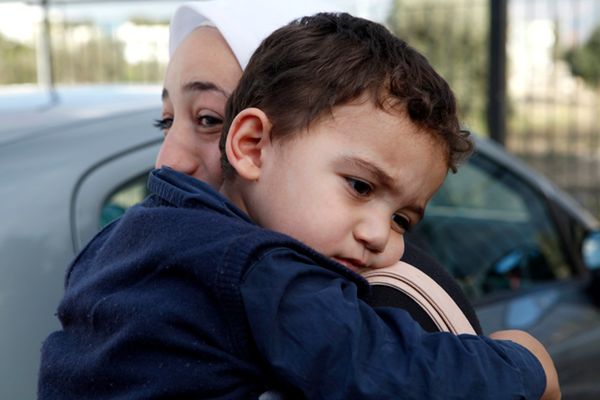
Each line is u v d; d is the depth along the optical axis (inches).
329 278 51.3
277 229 54.1
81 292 54.8
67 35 399.2
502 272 124.6
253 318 48.3
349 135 52.8
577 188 336.5
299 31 56.0
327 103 52.7
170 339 49.6
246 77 56.3
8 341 73.7
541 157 343.0
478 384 50.1
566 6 336.5
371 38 55.9
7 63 438.9
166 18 390.9
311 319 48.5
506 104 317.1
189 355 49.7
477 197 130.3
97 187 84.4
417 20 343.9
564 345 116.6
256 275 48.8
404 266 58.4
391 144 53.0
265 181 54.1
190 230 51.1
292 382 48.1
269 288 48.4
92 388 51.9
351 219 53.2
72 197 82.4
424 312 56.1
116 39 393.7
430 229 120.2
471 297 116.0
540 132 343.3
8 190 80.8
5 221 78.5
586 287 134.1
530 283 128.3
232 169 56.0
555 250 136.8
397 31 344.2
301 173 53.1
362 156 52.6
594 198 333.1
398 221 57.0
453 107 56.5
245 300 48.3
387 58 54.6
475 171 132.6
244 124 54.1
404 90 53.3
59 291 77.4
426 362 49.4
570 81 339.9
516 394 51.3
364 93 52.9
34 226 79.1
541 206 139.9
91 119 91.9
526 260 129.9
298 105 53.1
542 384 53.2
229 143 54.5
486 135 315.3
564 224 142.3
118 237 55.6
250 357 49.7
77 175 84.1
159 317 49.8
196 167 60.1
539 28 339.9
